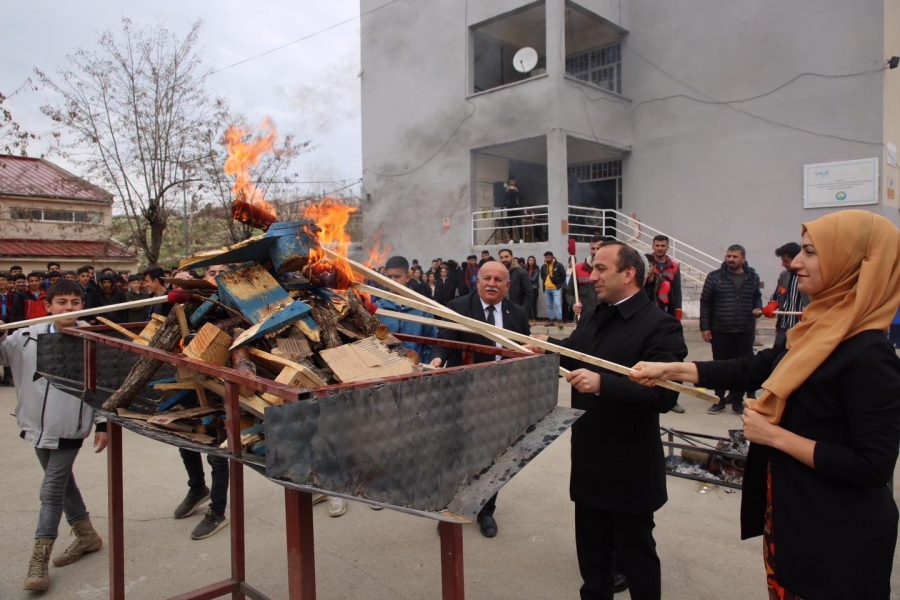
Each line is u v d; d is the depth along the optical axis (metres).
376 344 1.92
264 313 1.94
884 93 10.92
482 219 13.05
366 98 15.23
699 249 13.22
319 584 3.07
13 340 3.14
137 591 3.02
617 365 2.21
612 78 14.42
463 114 13.53
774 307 5.88
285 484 1.23
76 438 3.17
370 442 1.41
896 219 11.61
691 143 13.21
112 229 16.84
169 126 12.87
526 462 1.71
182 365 1.75
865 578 1.57
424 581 3.10
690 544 3.39
